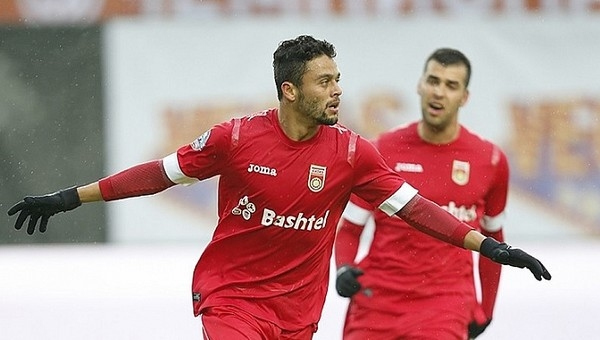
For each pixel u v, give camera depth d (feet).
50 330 125.80
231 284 73.36
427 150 90.48
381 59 187.32
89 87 190.39
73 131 190.70
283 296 73.61
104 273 164.86
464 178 90.02
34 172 191.31
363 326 89.15
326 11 187.73
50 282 158.71
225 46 188.44
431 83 89.20
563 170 187.11
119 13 189.16
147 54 189.06
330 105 70.38
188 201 190.90
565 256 174.09
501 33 187.21
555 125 187.11
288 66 70.28
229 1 188.75
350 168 71.92
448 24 187.01
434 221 72.28
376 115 187.11
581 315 130.93
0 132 190.90
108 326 127.44
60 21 189.67
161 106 189.06
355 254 91.50
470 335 91.25
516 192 187.73
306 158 71.31
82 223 193.57
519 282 154.10
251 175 71.15
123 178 72.64
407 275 87.86
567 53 186.60
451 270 87.86
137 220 191.72
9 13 189.26
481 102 187.62
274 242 72.49
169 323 128.47
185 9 188.65
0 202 192.54
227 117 188.85
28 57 190.19
